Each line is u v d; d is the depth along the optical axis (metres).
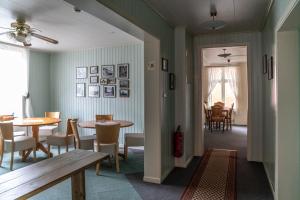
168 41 3.61
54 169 1.86
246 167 3.91
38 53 5.96
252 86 4.24
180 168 3.87
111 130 3.57
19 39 3.41
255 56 4.22
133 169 3.80
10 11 3.10
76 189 2.19
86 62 5.80
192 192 2.94
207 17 3.36
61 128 6.13
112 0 2.11
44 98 6.11
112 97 5.54
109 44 5.22
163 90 3.35
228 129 7.96
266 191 2.97
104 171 3.71
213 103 9.55
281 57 2.49
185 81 3.90
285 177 2.51
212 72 9.60
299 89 2.44
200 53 4.59
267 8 3.03
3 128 3.81
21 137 4.14
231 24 3.76
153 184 3.19
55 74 6.20
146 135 3.29
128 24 2.54
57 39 4.67
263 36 3.90
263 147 4.04
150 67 3.24
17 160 4.32
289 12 1.89
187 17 3.35
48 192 2.94
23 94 5.53
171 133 3.76
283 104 2.49
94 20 3.48
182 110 3.90
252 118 4.25
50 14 3.22
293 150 2.48
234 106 9.22
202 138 4.71
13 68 5.35
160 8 2.99
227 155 4.67
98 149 3.57
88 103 5.82
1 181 1.62
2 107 5.19
